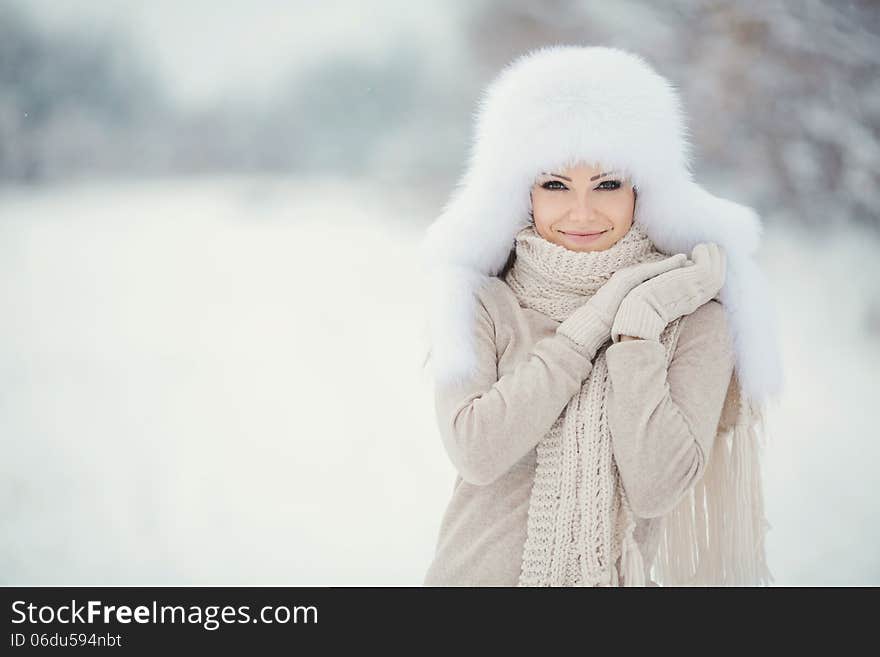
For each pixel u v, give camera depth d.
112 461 5.70
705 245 2.10
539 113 2.03
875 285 9.12
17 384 7.12
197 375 7.29
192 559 4.42
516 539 2.03
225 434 6.11
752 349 2.11
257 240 12.03
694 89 12.15
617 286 2.01
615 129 2.01
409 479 5.37
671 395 2.00
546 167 2.05
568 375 1.96
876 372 6.99
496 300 2.17
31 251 11.50
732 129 11.99
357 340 8.06
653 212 2.14
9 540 4.61
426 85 15.14
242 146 16.28
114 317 8.95
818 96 11.93
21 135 16.28
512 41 14.62
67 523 4.84
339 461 5.64
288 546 4.55
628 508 1.97
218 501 5.11
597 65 2.05
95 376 7.30
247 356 7.75
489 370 2.10
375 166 15.13
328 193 14.48
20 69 16.36
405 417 6.33
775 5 12.08
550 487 2.00
